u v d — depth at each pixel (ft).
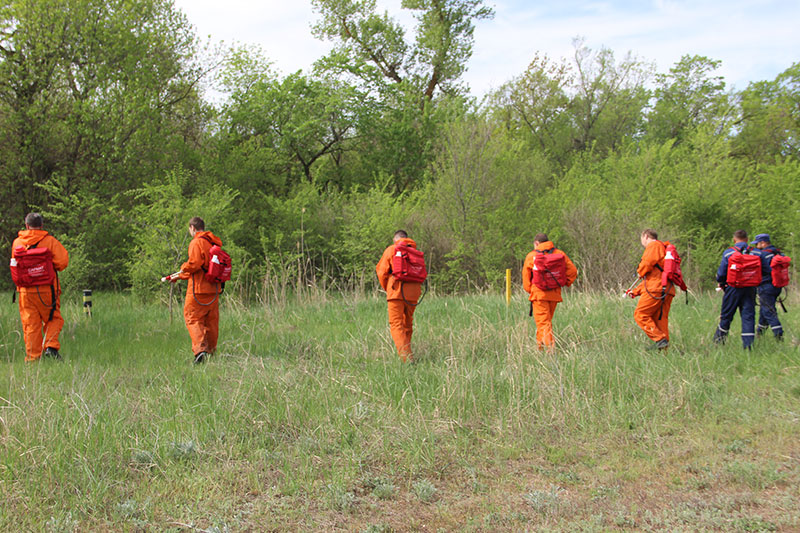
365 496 12.35
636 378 19.31
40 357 21.91
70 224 45.37
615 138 110.32
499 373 20.01
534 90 111.55
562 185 56.29
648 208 51.34
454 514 11.71
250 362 22.13
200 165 53.83
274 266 45.34
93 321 30.42
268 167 58.65
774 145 99.66
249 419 15.66
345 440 14.75
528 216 52.75
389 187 80.84
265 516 11.32
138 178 49.49
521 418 16.19
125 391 17.89
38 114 45.39
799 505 11.79
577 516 11.55
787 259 25.57
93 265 44.57
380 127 80.94
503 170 52.60
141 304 38.70
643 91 113.09
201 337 22.82
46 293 22.13
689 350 24.38
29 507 11.09
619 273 45.91
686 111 118.73
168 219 40.63
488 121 52.11
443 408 16.89
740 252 24.47
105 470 12.69
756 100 102.17
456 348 24.06
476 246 50.01
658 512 11.68
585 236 48.67
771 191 57.62
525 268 24.64
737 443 14.80
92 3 47.60
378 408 17.01
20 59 46.29
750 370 21.15
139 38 50.57
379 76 80.84
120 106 47.78
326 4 98.27
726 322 25.08
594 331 26.55
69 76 47.78
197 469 13.00
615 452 14.61
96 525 10.80
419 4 101.65
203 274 22.97
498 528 11.10
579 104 113.50
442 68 100.68
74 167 48.19
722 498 12.14
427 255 50.29
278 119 71.46
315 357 23.73
